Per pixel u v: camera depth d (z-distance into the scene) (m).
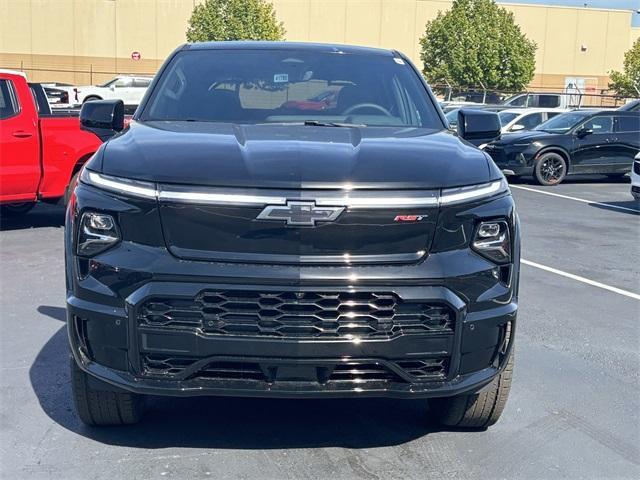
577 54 53.47
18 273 7.71
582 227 11.49
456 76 41.28
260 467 3.76
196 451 3.90
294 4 46.88
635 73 46.25
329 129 4.19
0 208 10.73
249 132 3.99
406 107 4.75
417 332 3.34
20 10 45.59
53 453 3.86
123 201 3.36
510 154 17.36
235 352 3.28
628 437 4.23
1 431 4.11
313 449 3.96
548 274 8.29
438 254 3.39
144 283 3.29
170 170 3.37
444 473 3.76
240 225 3.28
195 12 41.53
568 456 3.98
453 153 3.76
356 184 3.32
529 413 4.51
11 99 9.34
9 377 4.87
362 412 4.44
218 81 4.78
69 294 3.50
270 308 3.27
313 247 3.29
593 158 17.42
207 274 3.25
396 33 48.16
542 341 5.91
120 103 4.80
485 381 3.54
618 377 5.16
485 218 3.48
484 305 3.45
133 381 3.36
